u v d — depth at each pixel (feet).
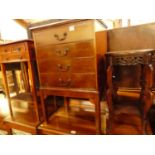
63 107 5.62
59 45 3.49
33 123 4.64
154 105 4.03
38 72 4.04
